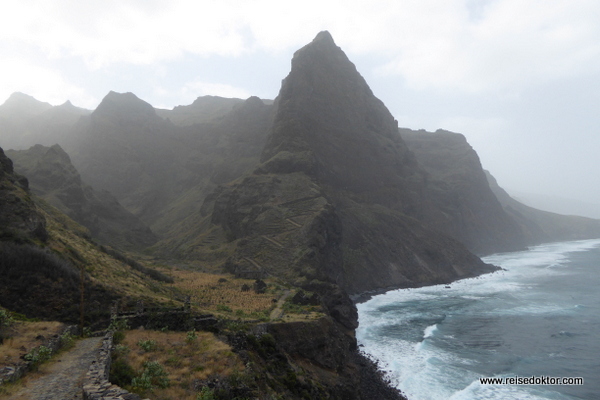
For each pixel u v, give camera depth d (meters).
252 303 62.19
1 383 16.77
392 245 158.62
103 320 34.94
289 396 32.78
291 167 156.25
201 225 165.12
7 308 34.84
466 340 68.44
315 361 49.53
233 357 27.11
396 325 80.88
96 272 46.44
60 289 37.97
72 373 19.64
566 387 47.50
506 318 82.94
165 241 166.75
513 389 47.19
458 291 121.19
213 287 75.88
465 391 47.16
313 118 196.12
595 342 65.25
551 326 75.38
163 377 22.03
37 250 40.09
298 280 92.00
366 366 57.94
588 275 144.25
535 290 116.69
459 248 184.25
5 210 44.09
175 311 35.22
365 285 130.00
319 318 55.44
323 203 127.31
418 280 144.50
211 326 35.16
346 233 148.50
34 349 22.03
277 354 39.59
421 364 57.28
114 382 20.42
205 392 20.81
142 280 56.72
